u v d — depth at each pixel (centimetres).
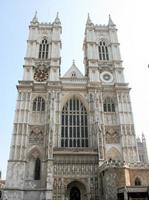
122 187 4225
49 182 5306
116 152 6050
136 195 4134
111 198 4478
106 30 8375
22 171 5559
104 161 5550
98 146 5791
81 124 6488
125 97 6844
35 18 8375
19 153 5778
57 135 6084
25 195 5372
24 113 6344
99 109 6544
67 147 5997
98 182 5391
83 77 7275
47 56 7619
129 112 6569
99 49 7975
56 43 7781
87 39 7962
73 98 6900
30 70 7150
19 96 6625
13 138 5959
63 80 7119
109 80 7281
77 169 5581
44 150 5862
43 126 6294
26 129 6122
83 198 5509
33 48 7612
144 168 4856
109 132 6325
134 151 5988
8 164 5616
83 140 6266
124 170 4662
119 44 7981
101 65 7531
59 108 6500
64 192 5306
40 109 6588
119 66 7481
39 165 5828
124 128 6309
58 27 8150
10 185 5369
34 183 5525
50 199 5125
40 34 8069
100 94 6806
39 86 6912
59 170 5544
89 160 5694
